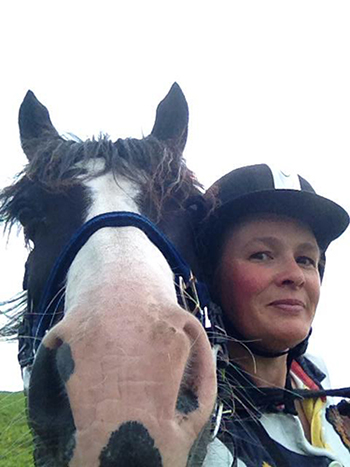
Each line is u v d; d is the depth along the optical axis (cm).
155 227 51
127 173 56
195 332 41
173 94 70
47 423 40
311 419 59
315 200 60
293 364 69
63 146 59
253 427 55
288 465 53
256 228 59
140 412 36
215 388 41
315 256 61
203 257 63
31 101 70
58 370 39
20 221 61
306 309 60
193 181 61
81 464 36
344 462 57
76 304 42
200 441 41
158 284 42
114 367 36
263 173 65
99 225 49
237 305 59
